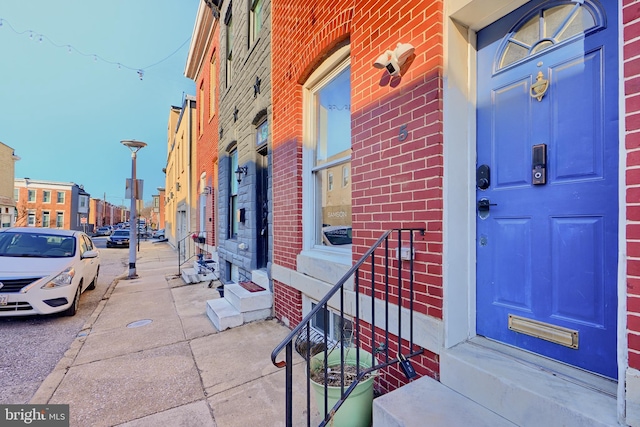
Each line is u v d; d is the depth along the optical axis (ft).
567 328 5.45
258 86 16.71
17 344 12.61
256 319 14.32
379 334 8.13
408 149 7.27
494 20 6.69
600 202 5.11
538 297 5.86
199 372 9.78
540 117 5.89
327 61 11.21
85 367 10.23
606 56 5.08
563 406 4.53
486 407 5.51
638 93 4.02
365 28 8.74
